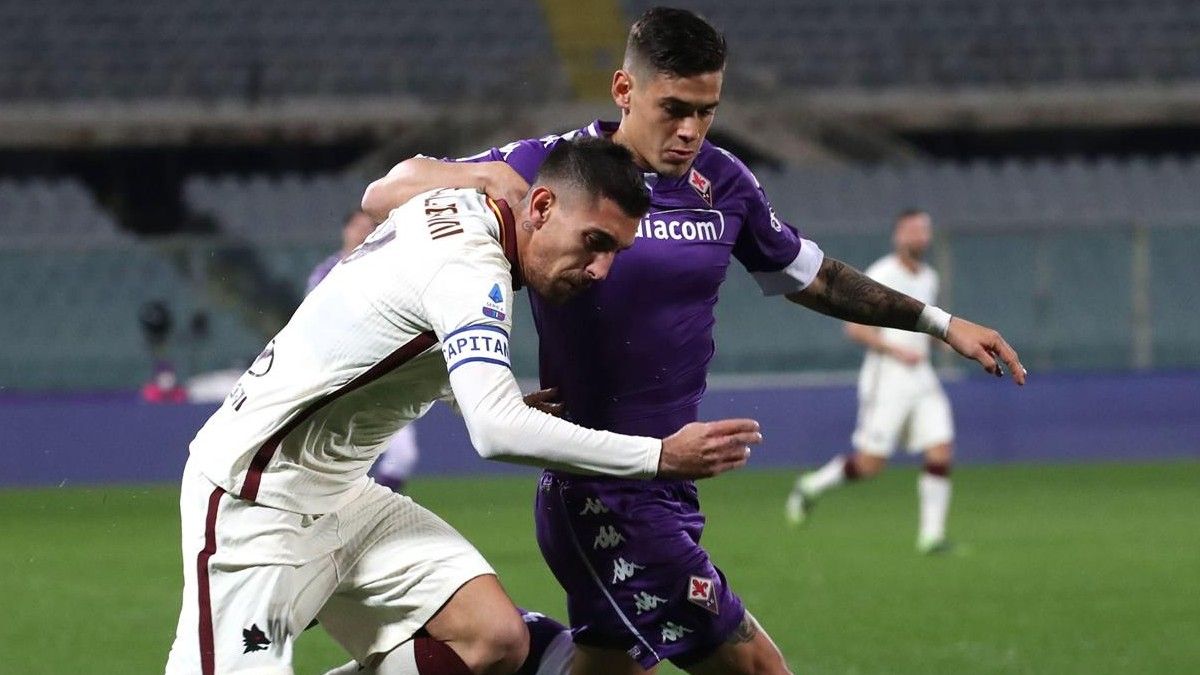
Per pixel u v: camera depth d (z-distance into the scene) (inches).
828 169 3184.1
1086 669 952.3
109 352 2598.4
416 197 595.5
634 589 651.5
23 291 2603.3
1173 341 2623.0
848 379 2583.7
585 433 541.6
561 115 3169.3
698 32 607.5
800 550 1563.7
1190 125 3307.1
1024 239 2573.8
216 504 577.6
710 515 1919.3
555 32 3444.9
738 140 3216.0
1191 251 2600.9
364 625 634.2
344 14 3499.0
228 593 578.9
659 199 637.3
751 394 2546.8
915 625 1115.9
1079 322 2583.7
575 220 558.9
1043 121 3240.7
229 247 2504.9
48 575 1430.9
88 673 970.7
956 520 1820.9
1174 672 942.4
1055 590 1279.5
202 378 2509.8
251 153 3403.1
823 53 3400.6
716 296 661.3
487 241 564.4
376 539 626.2
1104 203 3174.2
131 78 3302.2
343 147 3400.6
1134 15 3481.8
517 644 618.2
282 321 2517.2
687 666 666.8
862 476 1689.2
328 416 583.2
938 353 2618.1
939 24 3474.4
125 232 3233.3
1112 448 2573.8
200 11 3499.0
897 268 1633.9
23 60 3336.6
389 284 564.1
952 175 3193.9
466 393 539.5
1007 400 2566.4
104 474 2427.4
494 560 1464.1
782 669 668.7
